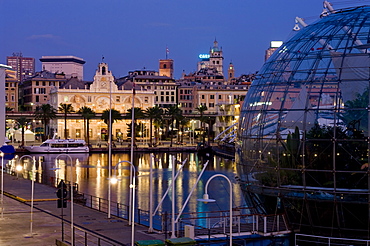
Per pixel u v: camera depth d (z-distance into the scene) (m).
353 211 36.22
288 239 39.12
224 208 69.50
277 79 39.91
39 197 65.94
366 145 35.31
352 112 35.91
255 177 40.66
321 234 37.91
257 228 39.31
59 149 171.75
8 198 66.25
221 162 140.88
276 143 38.47
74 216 52.25
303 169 37.03
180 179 102.81
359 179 35.53
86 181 100.06
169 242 32.25
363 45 36.75
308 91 37.56
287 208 38.75
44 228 46.31
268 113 39.56
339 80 36.72
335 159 36.03
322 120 36.66
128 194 83.00
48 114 198.00
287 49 40.91
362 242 36.72
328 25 39.53
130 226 46.38
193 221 57.62
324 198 36.56
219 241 38.09
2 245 39.88
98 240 37.72
